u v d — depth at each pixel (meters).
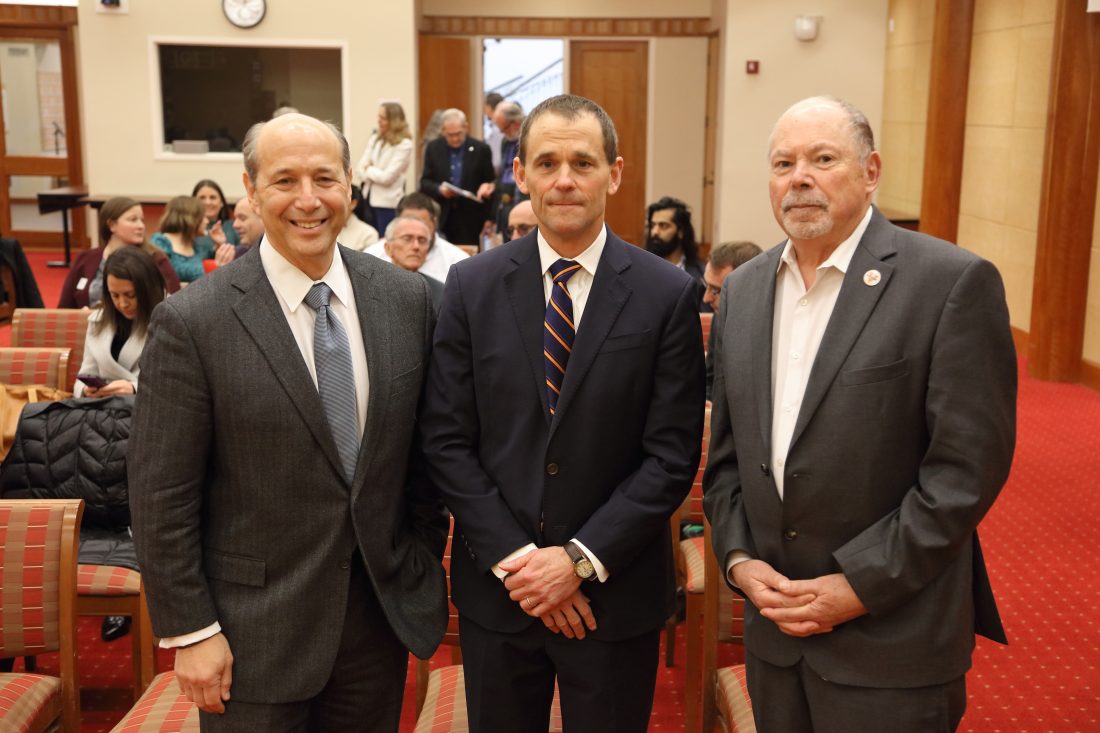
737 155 10.45
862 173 1.96
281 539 1.98
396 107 9.02
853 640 1.94
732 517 2.13
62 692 2.50
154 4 10.16
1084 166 7.04
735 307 2.14
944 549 1.87
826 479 1.95
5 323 8.77
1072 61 6.92
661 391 2.10
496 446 2.12
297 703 2.00
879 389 1.91
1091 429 6.24
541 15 12.47
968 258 1.90
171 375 1.92
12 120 12.50
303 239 1.93
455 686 2.54
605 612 2.09
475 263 2.16
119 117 10.33
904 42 10.01
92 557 3.15
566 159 2.00
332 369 2.00
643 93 12.64
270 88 10.52
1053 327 7.30
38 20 12.23
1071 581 4.21
